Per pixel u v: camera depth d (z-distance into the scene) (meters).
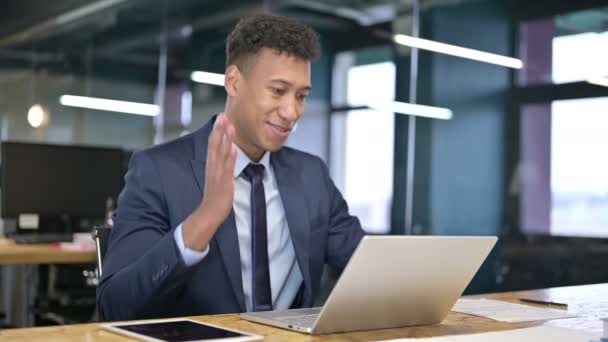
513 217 5.84
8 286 3.25
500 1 5.99
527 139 5.82
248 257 1.57
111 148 3.48
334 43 6.64
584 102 5.54
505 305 1.47
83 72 7.15
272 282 1.60
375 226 6.38
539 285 5.69
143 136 7.32
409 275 1.13
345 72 6.57
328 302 1.06
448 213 6.11
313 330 1.10
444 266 1.17
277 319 1.18
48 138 7.02
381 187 6.36
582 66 5.56
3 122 6.86
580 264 5.50
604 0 5.46
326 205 1.74
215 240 1.51
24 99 6.95
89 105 7.16
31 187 3.29
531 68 5.83
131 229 1.47
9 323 3.23
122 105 7.27
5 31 6.88
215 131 1.22
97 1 7.25
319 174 1.77
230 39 1.54
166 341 0.96
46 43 7.04
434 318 1.25
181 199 1.52
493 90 5.99
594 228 5.45
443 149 6.20
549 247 5.66
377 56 6.50
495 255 5.89
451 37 6.20
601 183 5.42
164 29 7.36
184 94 7.32
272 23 1.47
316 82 6.62
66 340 0.97
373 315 1.15
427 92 6.27
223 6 7.16
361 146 6.50
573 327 1.22
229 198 1.23
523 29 5.88
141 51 7.32
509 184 5.88
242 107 1.50
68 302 3.19
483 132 6.01
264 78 1.46
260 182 1.61
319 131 6.59
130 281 1.29
